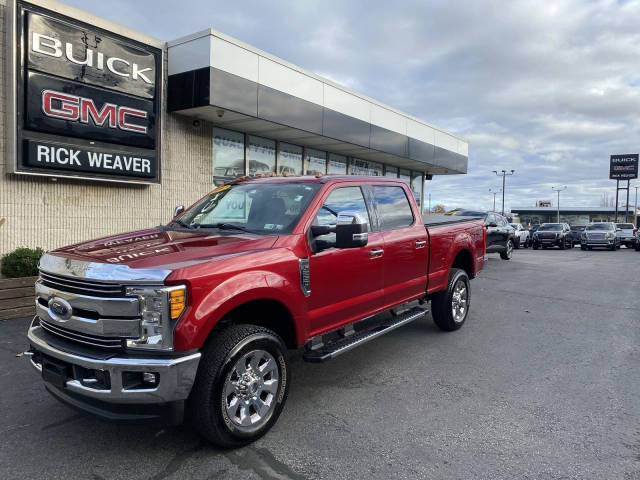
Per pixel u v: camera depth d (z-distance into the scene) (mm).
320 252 3986
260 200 4359
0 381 4465
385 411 3918
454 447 3311
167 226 4508
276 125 11312
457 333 6430
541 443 3369
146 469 3014
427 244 5625
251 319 3752
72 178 8211
